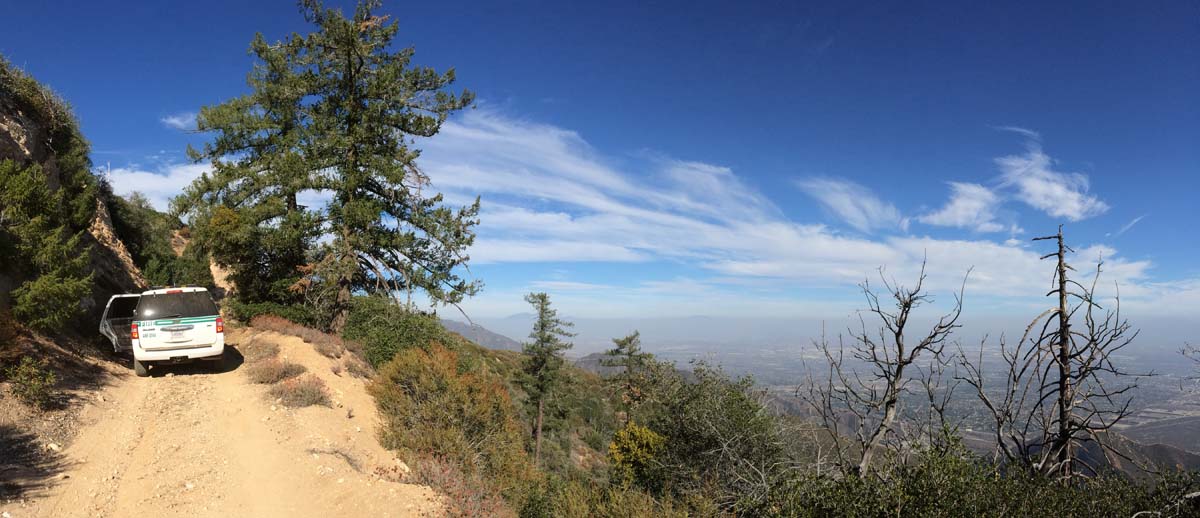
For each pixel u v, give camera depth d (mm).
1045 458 5867
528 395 38719
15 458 6695
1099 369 5766
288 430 9453
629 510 8781
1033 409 5918
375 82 18500
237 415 9883
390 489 7836
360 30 18438
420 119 19406
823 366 6527
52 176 15742
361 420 10953
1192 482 5078
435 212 19609
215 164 19781
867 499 5812
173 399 10281
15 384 8117
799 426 9789
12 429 7266
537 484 10664
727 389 13594
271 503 7102
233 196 19625
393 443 10023
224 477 7570
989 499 5164
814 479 6707
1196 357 5828
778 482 8117
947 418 5844
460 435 10656
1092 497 5238
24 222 10172
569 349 38938
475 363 18297
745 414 12258
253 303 20094
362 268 20125
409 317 17625
